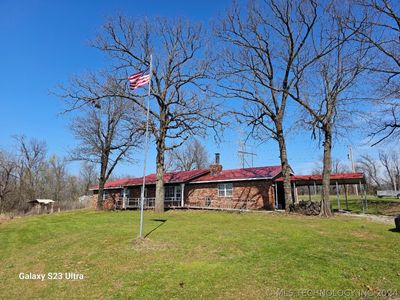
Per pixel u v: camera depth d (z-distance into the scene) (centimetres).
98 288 771
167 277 805
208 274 811
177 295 683
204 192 3155
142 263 954
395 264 835
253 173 2928
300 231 1399
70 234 1611
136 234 1426
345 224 1623
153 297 681
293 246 1084
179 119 2680
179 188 3347
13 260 1166
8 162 5656
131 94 2562
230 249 1077
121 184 3928
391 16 1892
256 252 1020
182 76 2677
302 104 2188
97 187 4422
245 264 886
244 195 2867
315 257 927
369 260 882
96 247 1218
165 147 2777
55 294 757
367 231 1380
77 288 787
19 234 1795
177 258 990
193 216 2269
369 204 3312
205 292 689
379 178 7981
